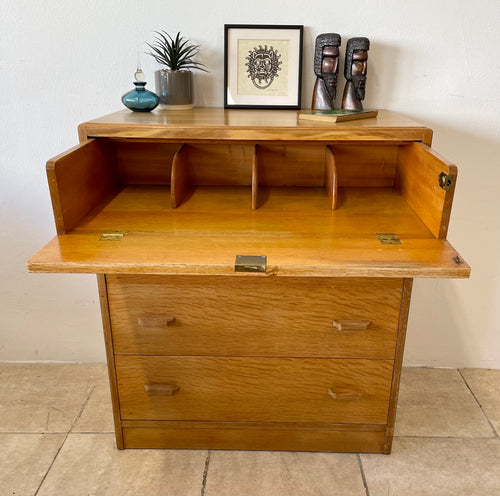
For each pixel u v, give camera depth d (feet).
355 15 5.42
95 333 7.02
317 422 5.34
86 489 5.06
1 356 7.11
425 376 6.91
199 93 5.81
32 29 5.53
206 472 5.28
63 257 3.80
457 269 3.67
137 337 4.90
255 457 5.48
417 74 5.63
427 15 5.39
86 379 6.77
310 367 5.02
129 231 4.33
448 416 6.14
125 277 4.61
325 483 5.16
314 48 5.58
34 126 5.95
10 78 5.73
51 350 7.11
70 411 6.16
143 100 5.28
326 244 4.10
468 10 5.35
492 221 6.28
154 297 4.70
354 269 3.68
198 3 5.43
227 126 4.61
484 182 6.06
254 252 3.92
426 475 5.26
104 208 4.92
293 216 4.77
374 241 4.16
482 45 5.47
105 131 4.69
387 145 5.48
